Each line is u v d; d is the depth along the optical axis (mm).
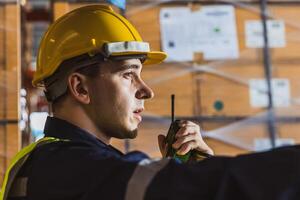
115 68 1550
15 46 3867
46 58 1647
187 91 3953
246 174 1146
